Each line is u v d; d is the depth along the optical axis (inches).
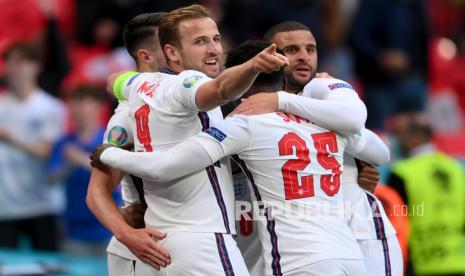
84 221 1443.2
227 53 816.9
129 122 802.2
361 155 819.4
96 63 1825.8
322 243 759.1
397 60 1893.5
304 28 829.8
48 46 1754.4
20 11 1846.7
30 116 1537.9
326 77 833.5
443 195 1288.1
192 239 755.4
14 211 1498.5
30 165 1503.4
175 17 776.9
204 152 746.8
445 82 2167.8
